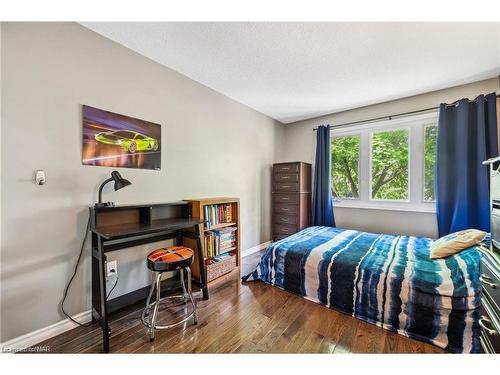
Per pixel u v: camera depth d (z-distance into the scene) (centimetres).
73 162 165
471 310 140
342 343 151
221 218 264
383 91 279
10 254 140
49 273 155
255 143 355
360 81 253
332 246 231
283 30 170
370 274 177
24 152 144
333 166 371
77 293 167
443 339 146
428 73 233
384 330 164
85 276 171
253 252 357
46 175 153
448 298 146
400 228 308
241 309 193
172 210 235
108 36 181
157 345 148
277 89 277
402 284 162
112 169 187
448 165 258
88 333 159
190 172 255
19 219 143
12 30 139
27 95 145
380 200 326
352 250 217
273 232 381
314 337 157
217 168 290
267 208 387
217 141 289
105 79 182
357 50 194
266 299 211
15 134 141
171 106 233
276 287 235
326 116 375
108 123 184
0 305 137
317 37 178
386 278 169
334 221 364
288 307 197
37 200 149
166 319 178
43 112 151
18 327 143
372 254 205
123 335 158
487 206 232
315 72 234
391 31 169
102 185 170
